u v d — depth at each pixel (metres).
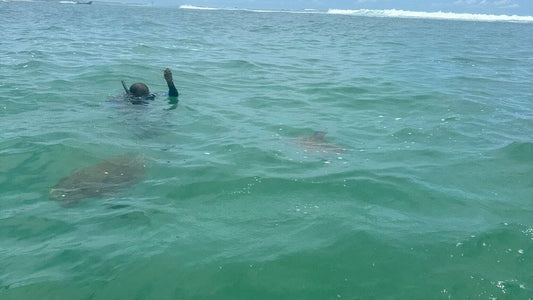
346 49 20.72
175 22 38.25
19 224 4.48
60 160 6.17
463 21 56.50
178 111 8.84
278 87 11.41
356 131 7.84
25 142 6.73
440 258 3.97
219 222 4.55
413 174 5.89
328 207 4.92
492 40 28.20
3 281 3.56
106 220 4.56
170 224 4.48
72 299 3.37
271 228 4.45
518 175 5.96
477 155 6.70
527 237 4.35
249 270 3.75
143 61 14.61
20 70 12.17
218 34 26.95
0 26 25.25
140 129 7.62
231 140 7.14
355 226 4.47
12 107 8.63
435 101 10.17
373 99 10.27
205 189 5.32
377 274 3.74
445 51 20.97
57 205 4.90
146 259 3.86
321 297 3.47
